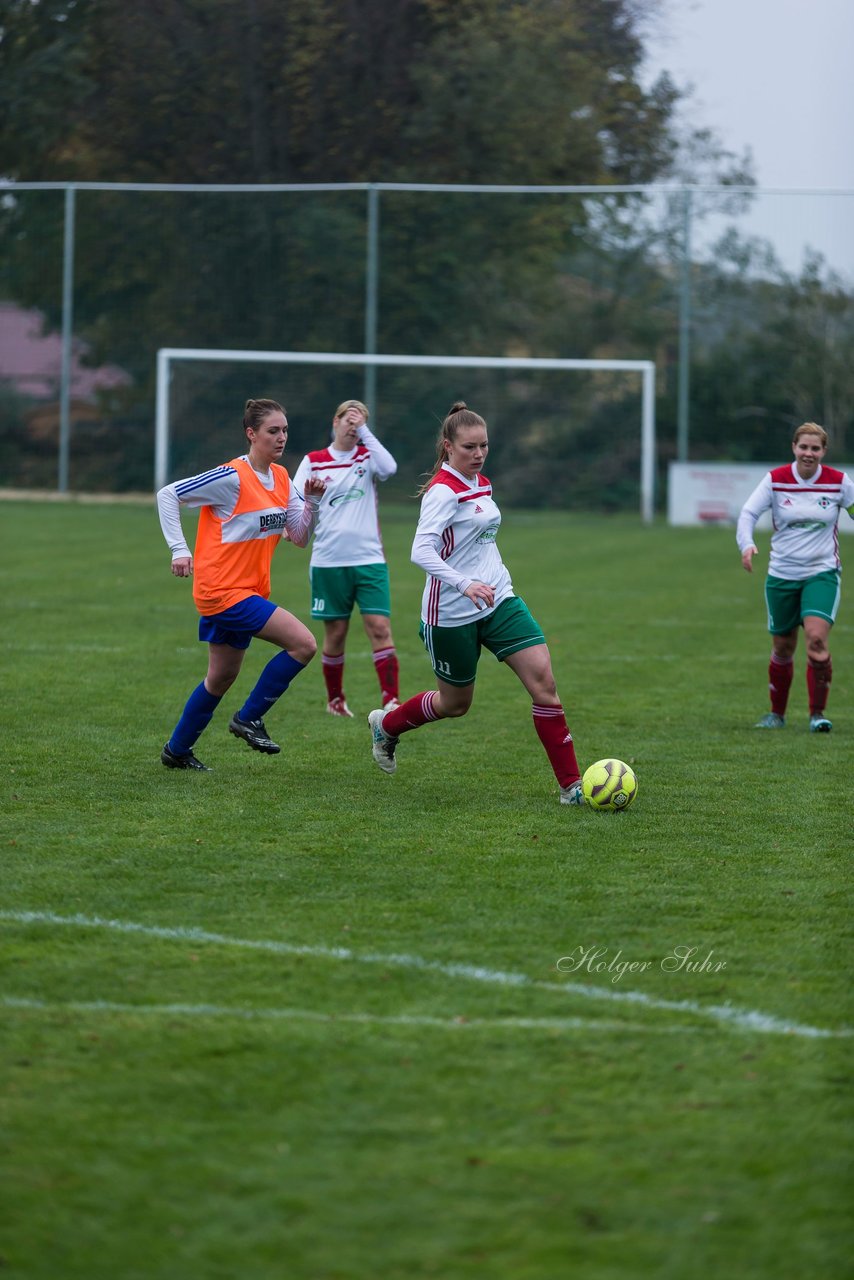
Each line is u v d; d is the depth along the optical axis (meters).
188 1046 7.06
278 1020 7.38
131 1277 5.14
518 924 8.96
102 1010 7.50
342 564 16.25
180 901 9.34
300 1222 5.50
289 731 15.50
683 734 15.66
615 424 53.09
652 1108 6.43
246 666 20.00
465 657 12.14
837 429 52.81
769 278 52.75
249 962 8.23
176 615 24.58
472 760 14.09
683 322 53.31
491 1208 5.60
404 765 13.82
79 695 17.19
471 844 10.88
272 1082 6.68
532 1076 6.75
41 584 28.73
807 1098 6.55
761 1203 5.65
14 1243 5.36
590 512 53.44
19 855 10.36
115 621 23.72
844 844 11.07
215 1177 5.83
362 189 53.41
